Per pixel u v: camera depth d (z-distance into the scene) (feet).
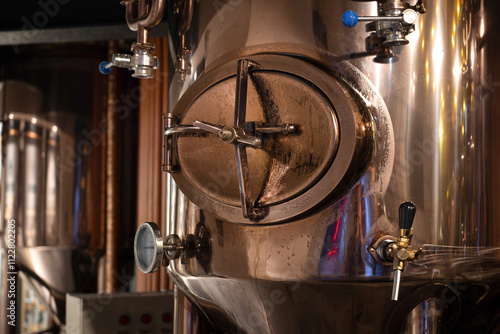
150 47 5.24
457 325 5.20
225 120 4.75
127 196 12.09
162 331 8.37
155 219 11.38
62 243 11.18
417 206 4.35
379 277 4.28
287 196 4.36
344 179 4.16
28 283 11.26
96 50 11.76
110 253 11.76
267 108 4.52
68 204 11.23
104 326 8.07
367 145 4.20
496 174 4.66
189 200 5.19
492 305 5.02
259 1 4.79
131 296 8.29
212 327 5.86
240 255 4.69
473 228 4.50
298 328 4.77
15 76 11.56
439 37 4.54
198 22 5.25
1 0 9.82
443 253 4.39
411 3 4.50
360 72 4.38
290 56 4.58
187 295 5.57
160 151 11.44
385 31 4.26
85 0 9.73
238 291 4.86
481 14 4.77
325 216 4.34
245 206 4.41
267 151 4.48
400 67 4.41
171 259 5.16
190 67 5.31
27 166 11.21
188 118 4.99
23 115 11.37
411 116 4.39
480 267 4.53
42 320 11.25
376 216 4.27
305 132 4.32
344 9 4.48
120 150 11.91
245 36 4.84
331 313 4.58
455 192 4.46
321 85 4.27
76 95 11.43
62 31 10.52
